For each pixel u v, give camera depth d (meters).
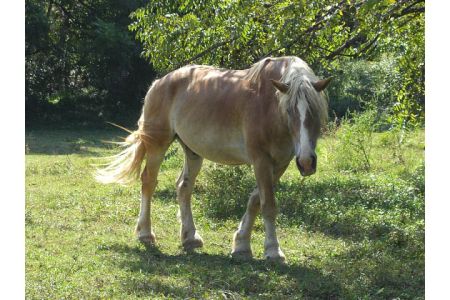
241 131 7.36
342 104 27.05
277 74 7.08
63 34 29.38
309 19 9.00
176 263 7.30
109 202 11.11
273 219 7.32
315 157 6.50
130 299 6.00
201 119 7.68
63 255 7.63
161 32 10.20
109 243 8.22
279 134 6.99
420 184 12.07
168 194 12.09
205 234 8.92
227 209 9.95
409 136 19.73
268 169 7.19
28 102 29.78
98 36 27.42
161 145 8.34
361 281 6.51
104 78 30.14
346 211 10.00
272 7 9.46
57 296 6.04
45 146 22.12
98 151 21.30
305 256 7.78
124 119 30.09
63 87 30.59
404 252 7.75
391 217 9.66
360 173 14.97
